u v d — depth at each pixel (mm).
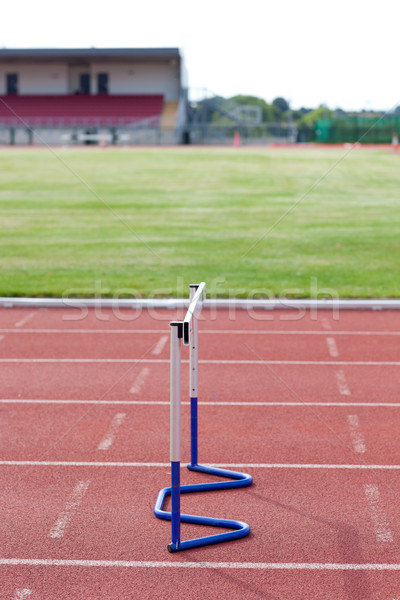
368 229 21359
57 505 6234
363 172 31953
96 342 11711
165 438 7746
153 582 5121
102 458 7223
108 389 9398
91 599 4926
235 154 38844
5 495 6418
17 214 23516
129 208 24703
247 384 9602
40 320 13195
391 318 13375
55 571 5258
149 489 6547
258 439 7734
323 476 6832
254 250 18828
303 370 10219
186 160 36312
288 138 49594
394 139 43000
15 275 16328
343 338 11961
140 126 48312
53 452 7371
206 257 18078
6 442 7637
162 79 52531
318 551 5523
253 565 5340
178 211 24266
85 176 31344
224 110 53562
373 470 6969
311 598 4945
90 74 53062
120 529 5844
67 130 47094
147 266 17125
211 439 7727
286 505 6258
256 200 26203
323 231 21125
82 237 20359
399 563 5375
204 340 11828
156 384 9609
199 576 5195
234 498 6383
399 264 17344
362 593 5008
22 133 46969
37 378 9859
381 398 9078
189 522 5953
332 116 53094
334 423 8211
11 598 4930
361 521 5984
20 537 5719
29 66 52969
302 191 27906
